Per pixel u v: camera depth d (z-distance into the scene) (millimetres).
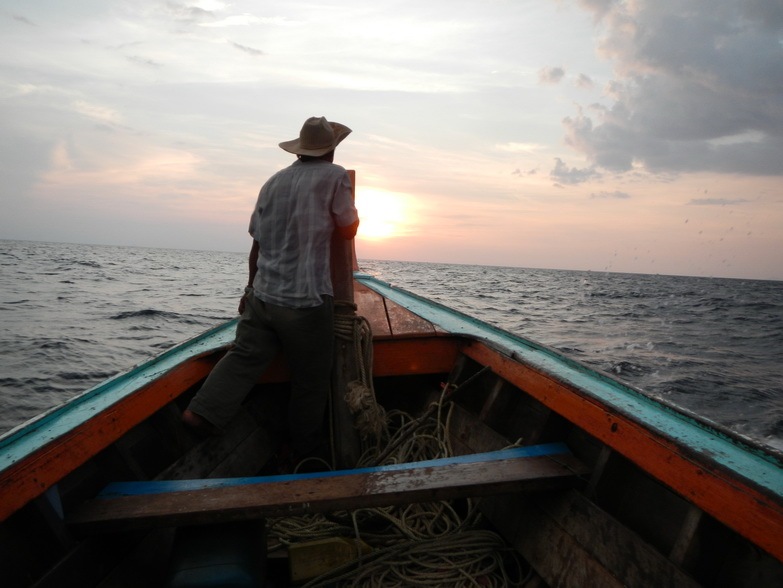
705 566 1646
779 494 1433
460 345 3389
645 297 45562
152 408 2389
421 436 2900
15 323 14953
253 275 2980
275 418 3229
